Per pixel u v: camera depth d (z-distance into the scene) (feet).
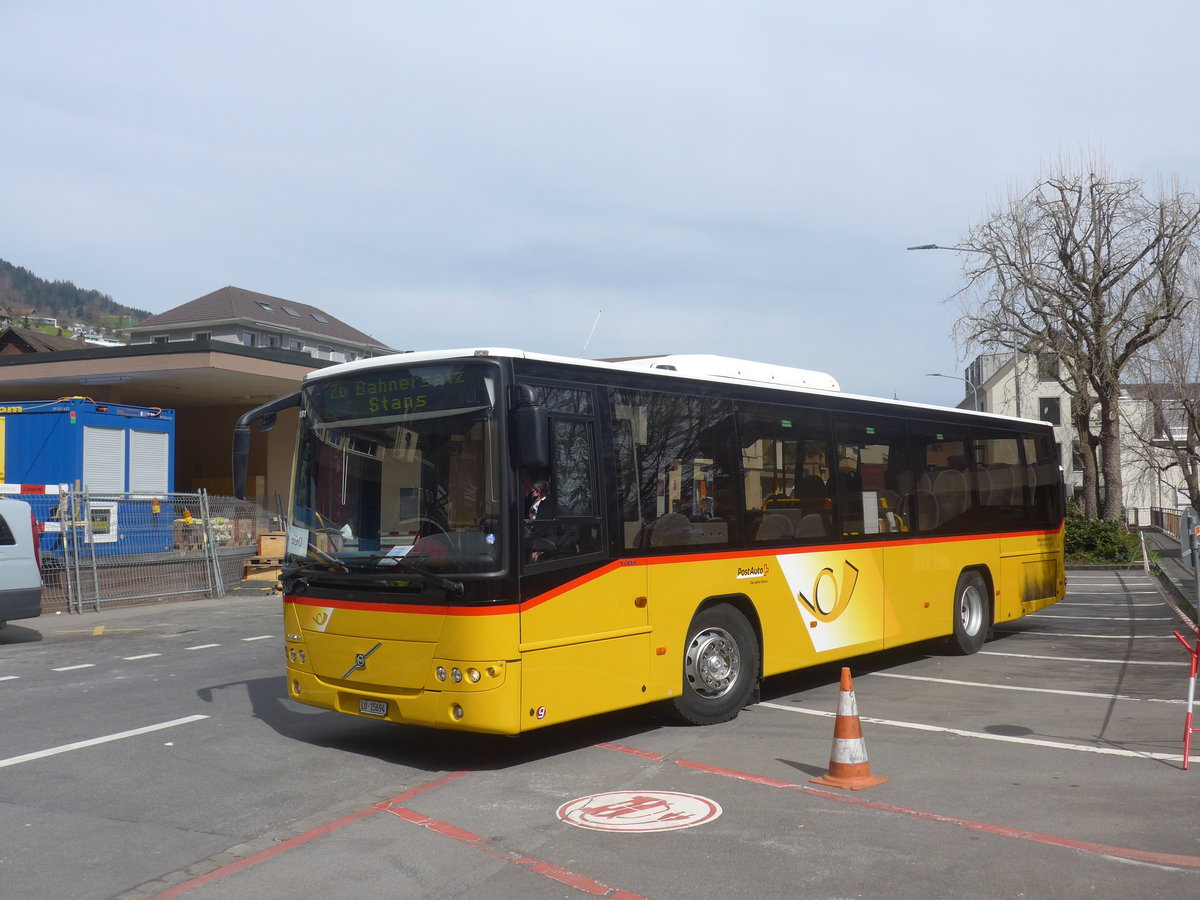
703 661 29.55
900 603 38.58
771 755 25.99
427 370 25.75
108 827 20.98
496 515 24.11
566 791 22.93
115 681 38.96
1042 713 30.81
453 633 23.79
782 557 32.68
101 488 73.72
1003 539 45.98
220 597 72.59
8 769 25.75
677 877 17.35
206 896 17.07
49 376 93.86
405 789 23.59
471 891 16.96
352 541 26.27
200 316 220.43
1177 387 126.11
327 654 26.40
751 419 32.30
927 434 41.42
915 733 28.25
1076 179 107.45
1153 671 38.24
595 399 27.07
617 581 26.76
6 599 48.78
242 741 28.63
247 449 28.86
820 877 17.19
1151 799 21.40
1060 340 109.91
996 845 18.66
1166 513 164.86
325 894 17.01
